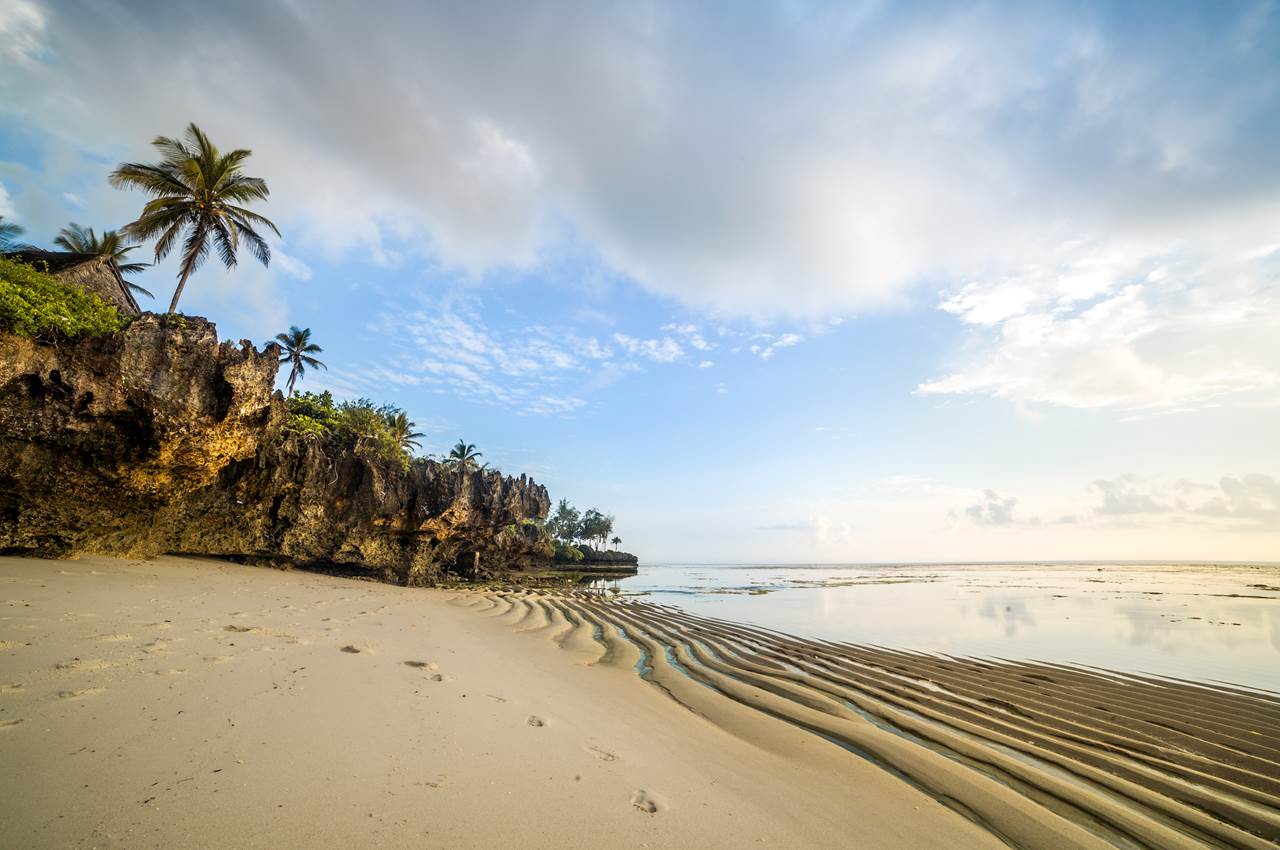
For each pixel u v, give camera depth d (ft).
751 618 85.81
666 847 13.73
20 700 17.34
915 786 21.88
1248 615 93.04
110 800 12.40
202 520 70.90
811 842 15.34
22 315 46.29
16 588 36.29
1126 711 35.12
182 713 18.03
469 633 48.03
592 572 317.22
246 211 92.32
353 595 65.87
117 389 50.52
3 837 10.57
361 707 20.97
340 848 11.59
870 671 45.47
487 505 144.25
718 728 27.55
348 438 118.62
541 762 18.10
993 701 37.06
